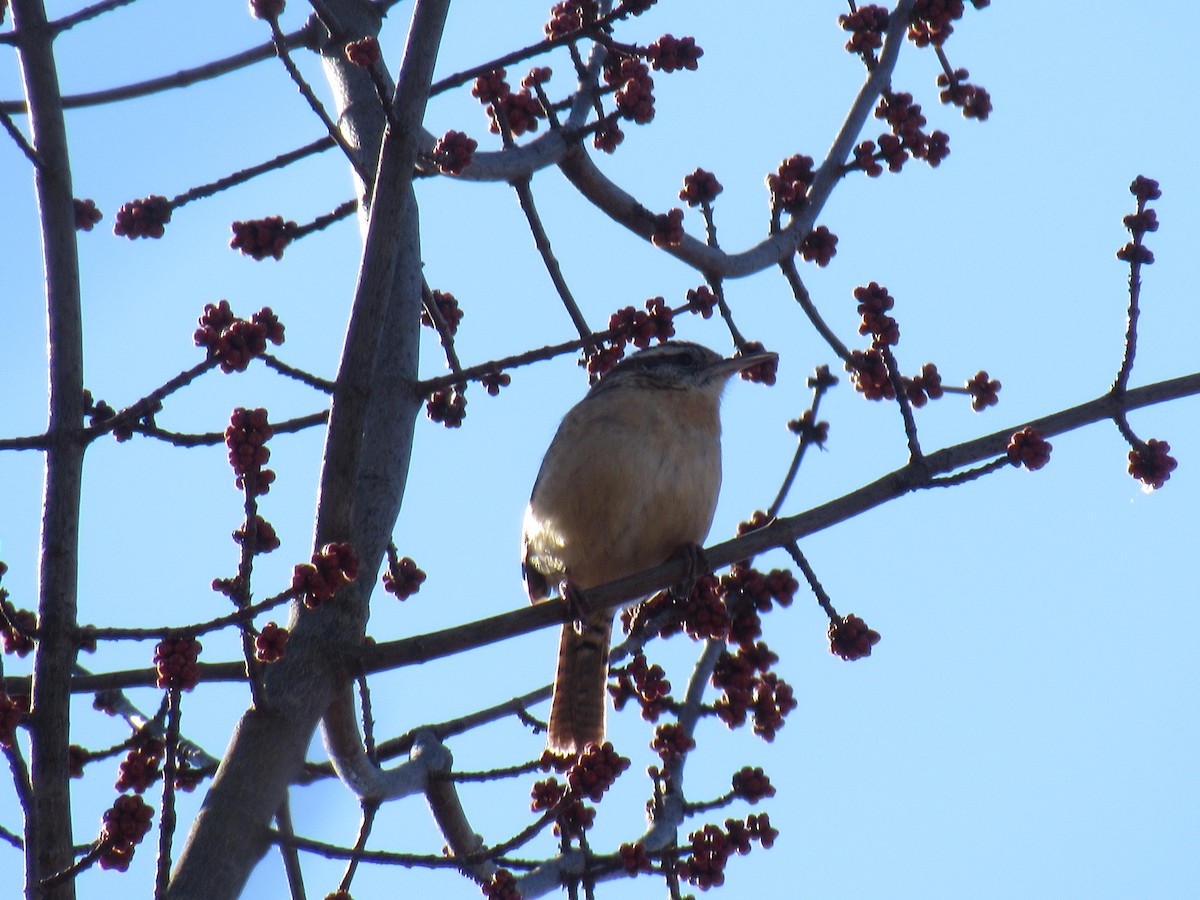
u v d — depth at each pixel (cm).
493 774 1023
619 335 1090
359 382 966
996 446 1082
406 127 987
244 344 878
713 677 1128
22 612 958
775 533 1075
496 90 1311
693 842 987
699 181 1365
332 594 826
